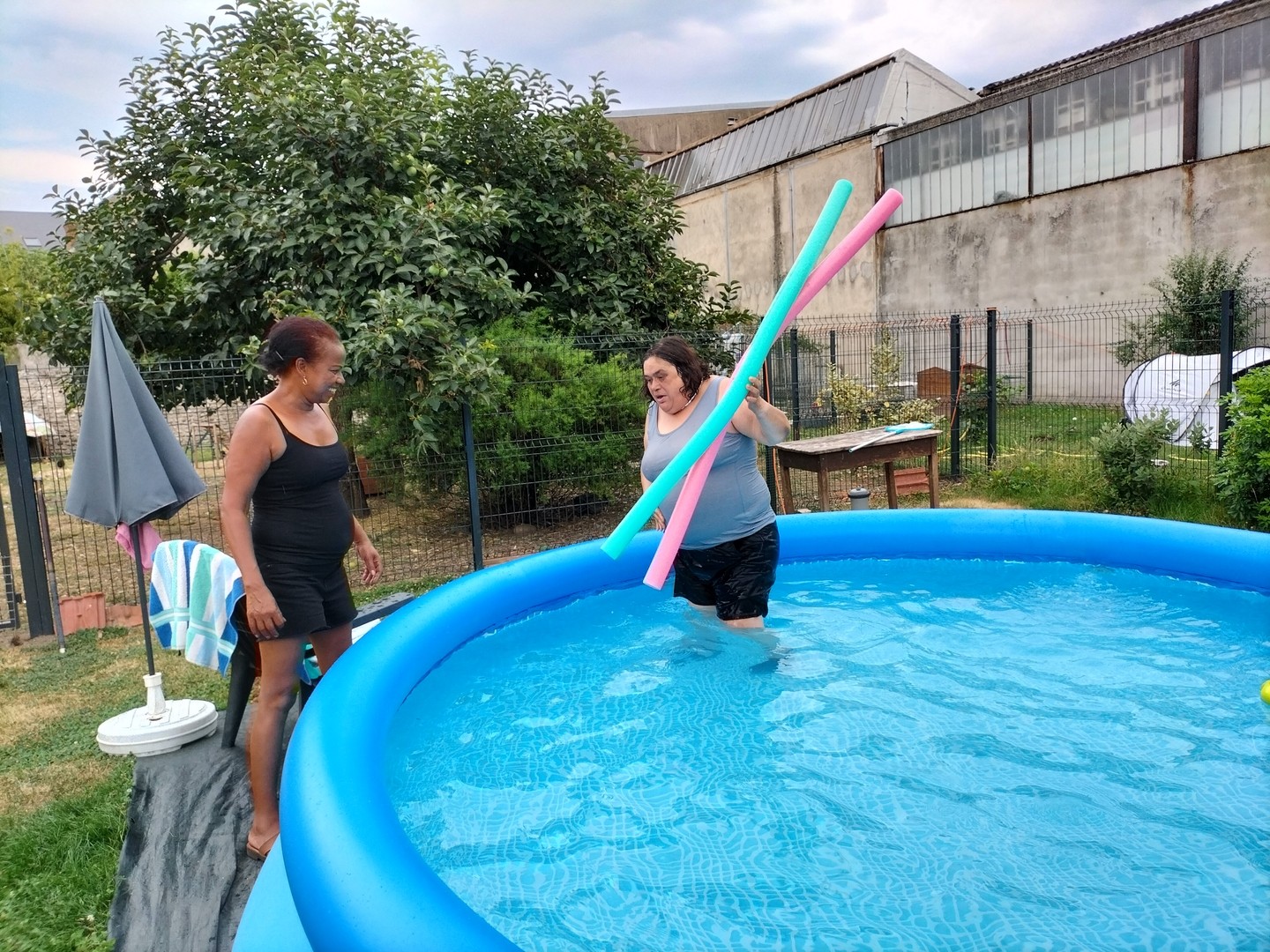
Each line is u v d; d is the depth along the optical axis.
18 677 4.62
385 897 1.76
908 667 3.47
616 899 2.07
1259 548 4.27
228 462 2.72
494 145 8.41
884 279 18.53
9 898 2.60
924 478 8.19
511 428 7.14
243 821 2.91
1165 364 9.99
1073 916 1.93
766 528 3.58
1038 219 15.43
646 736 2.98
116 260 7.38
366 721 2.74
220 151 8.12
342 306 6.73
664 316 9.12
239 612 3.22
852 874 2.14
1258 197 12.62
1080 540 4.88
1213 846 2.18
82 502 3.33
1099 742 2.78
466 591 4.04
